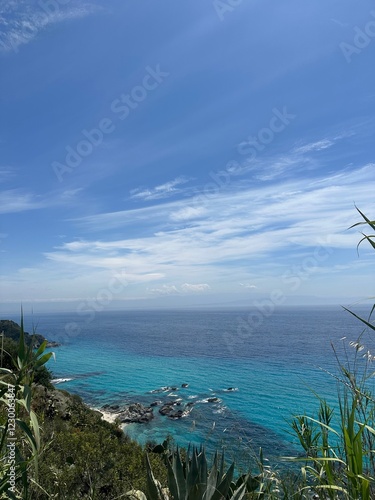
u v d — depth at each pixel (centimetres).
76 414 1700
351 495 185
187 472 294
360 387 211
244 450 329
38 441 206
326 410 283
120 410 3891
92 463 573
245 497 287
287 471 281
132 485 532
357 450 185
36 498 324
